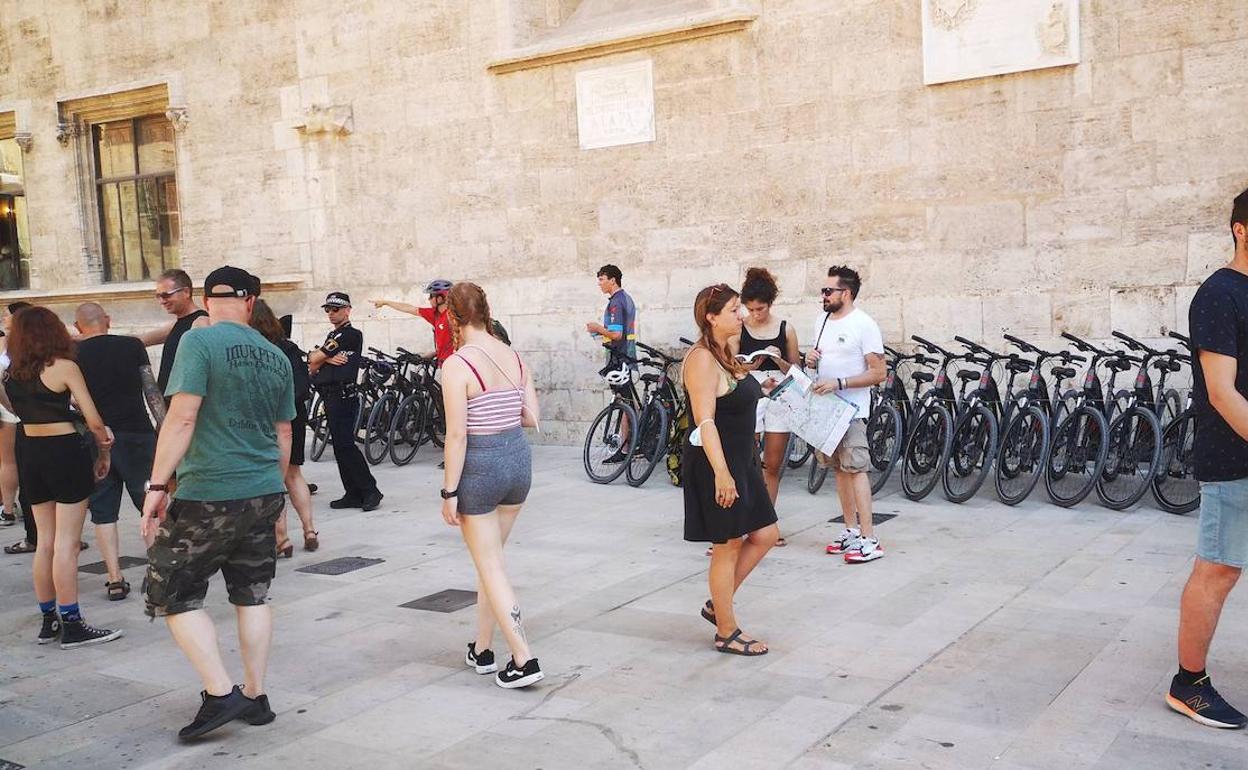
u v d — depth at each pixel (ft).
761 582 20.13
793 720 13.67
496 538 15.30
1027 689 14.33
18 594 22.07
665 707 14.32
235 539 13.94
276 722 14.48
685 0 35.63
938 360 28.04
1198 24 26.40
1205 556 12.81
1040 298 28.86
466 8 38.11
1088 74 27.76
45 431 18.08
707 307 15.66
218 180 44.98
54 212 49.90
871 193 31.01
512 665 15.35
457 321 15.28
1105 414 25.00
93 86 48.01
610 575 21.17
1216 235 26.63
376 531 26.37
